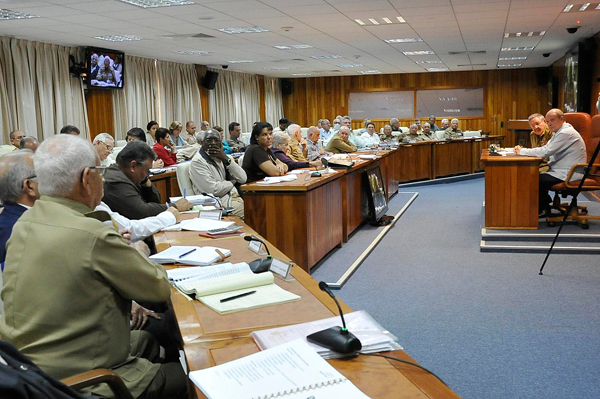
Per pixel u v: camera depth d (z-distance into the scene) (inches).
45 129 399.2
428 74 705.6
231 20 323.6
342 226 234.4
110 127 463.8
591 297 159.0
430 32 385.1
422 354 124.4
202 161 190.5
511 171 225.6
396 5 291.7
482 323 142.3
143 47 432.1
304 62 558.3
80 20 314.2
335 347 57.2
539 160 221.0
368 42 428.5
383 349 59.1
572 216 226.1
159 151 331.0
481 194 387.9
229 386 50.8
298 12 304.2
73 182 69.9
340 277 183.0
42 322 66.1
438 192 406.9
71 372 66.3
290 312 71.5
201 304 76.0
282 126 433.4
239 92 650.2
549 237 215.6
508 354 123.3
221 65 581.0
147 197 153.9
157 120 527.5
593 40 423.5
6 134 372.8
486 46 468.1
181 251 101.5
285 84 739.4
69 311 66.5
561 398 103.4
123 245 68.8
